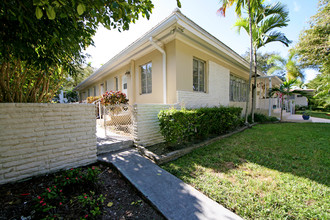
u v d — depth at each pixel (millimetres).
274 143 4371
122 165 2779
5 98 2482
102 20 2010
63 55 2461
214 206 1729
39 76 2793
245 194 1965
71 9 1707
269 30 7941
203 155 3494
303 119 10391
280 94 10164
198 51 5988
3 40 1656
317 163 2992
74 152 2760
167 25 4129
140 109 3857
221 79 7613
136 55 6148
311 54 8445
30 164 2316
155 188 2070
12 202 1765
